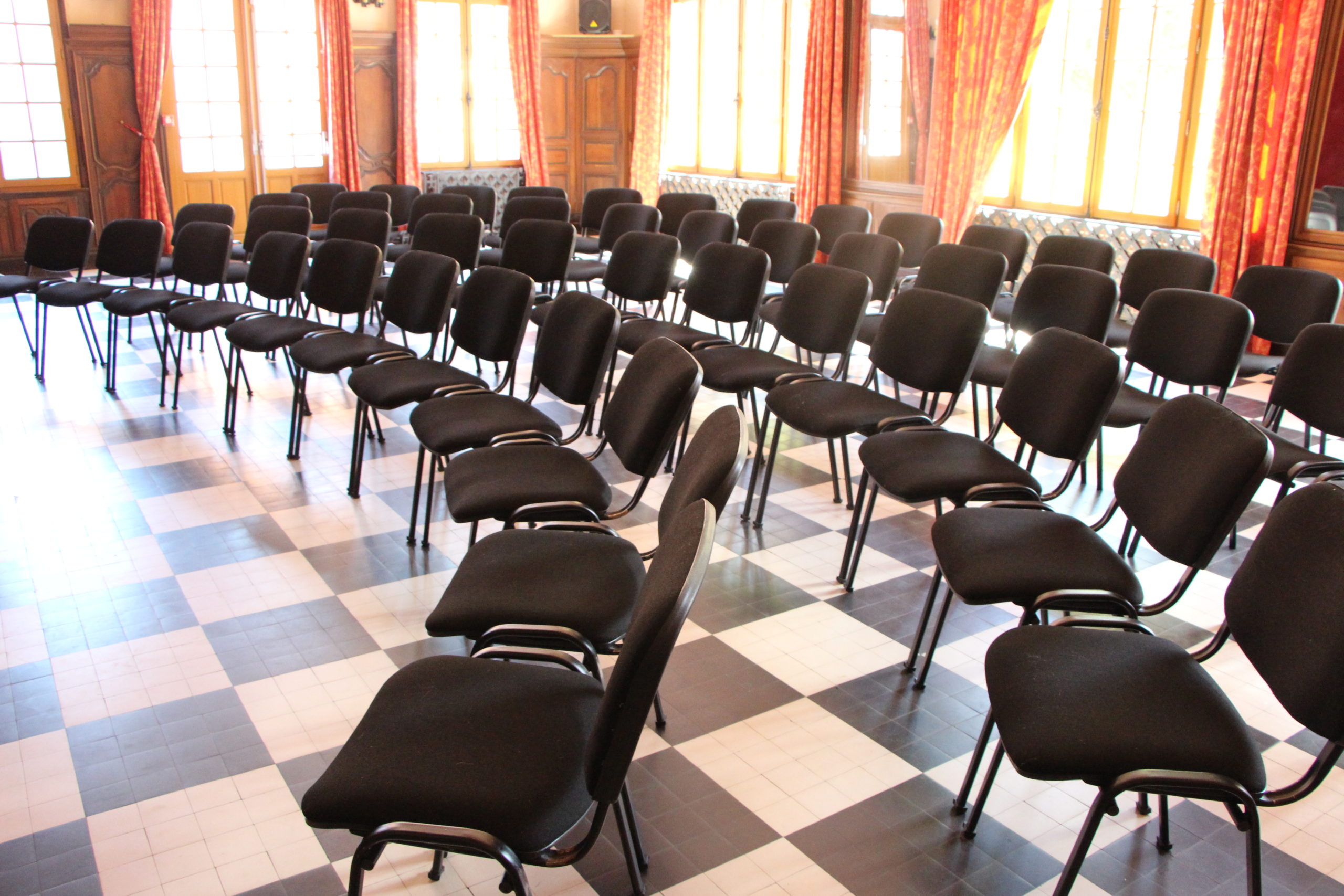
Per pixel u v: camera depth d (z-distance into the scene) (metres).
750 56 10.12
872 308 7.26
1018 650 1.95
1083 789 2.34
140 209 9.23
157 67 8.94
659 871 2.05
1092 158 7.00
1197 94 6.30
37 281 5.52
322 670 2.79
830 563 3.49
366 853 1.50
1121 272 6.76
